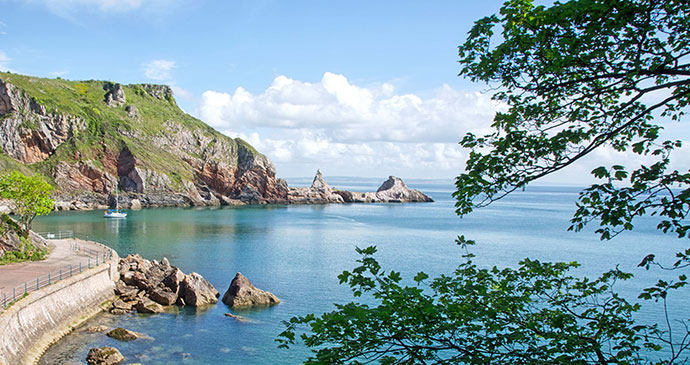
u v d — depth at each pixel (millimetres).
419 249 86500
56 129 180375
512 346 10719
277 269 65000
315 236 104625
